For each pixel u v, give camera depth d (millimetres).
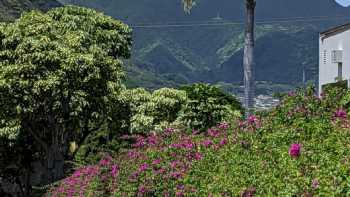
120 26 44250
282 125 14742
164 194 14680
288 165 11297
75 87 35625
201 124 29141
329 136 12617
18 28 36719
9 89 34219
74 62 34844
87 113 37875
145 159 17672
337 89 15633
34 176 46031
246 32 28641
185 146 17031
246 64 28641
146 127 38281
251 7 28656
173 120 39781
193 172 14656
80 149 42938
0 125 35406
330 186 9500
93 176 22594
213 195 12312
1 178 45969
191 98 29812
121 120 40062
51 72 34875
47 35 37062
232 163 13570
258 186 11297
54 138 38500
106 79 37812
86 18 42625
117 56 44312
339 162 10320
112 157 22469
